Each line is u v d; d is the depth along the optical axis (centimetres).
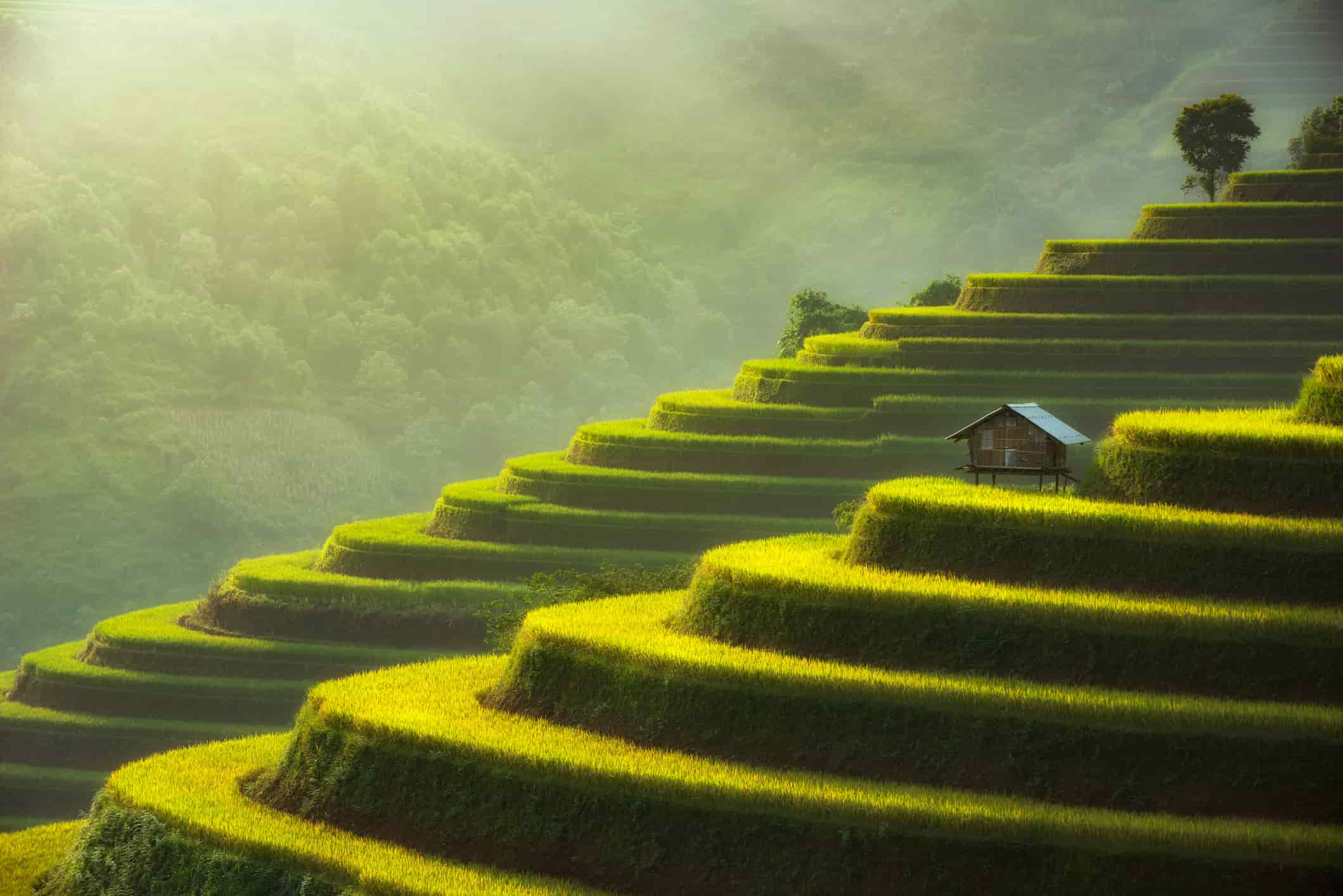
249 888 3228
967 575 3434
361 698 3675
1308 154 8850
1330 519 3331
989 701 2945
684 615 3644
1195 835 2633
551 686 3497
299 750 3619
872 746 3014
